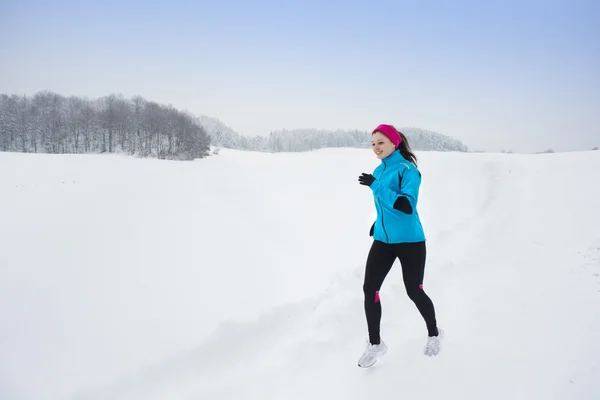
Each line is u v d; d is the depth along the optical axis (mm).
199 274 6074
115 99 87562
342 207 14539
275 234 9961
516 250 4809
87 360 3303
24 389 2867
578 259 4156
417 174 2213
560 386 1970
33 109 74938
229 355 3121
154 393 2723
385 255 2338
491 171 14898
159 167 33531
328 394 2311
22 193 15984
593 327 2578
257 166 37719
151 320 4195
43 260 6859
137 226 10305
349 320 3309
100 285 5480
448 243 5801
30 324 4109
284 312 3752
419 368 2330
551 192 8609
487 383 2088
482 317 2955
